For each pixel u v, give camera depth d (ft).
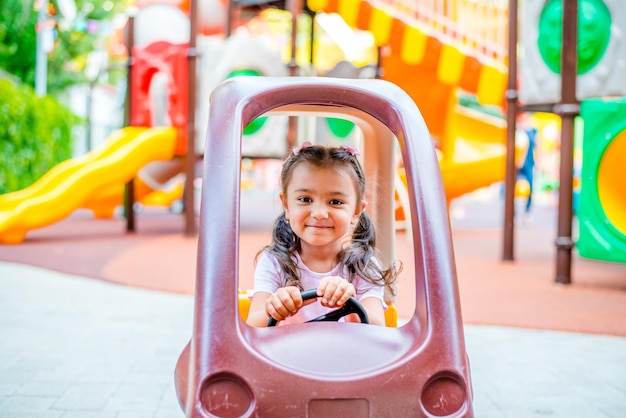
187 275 17.43
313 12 31.89
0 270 18.07
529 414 7.89
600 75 17.61
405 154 5.73
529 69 19.49
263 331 5.08
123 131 27.53
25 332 11.44
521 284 16.92
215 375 4.63
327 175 6.01
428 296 5.12
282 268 6.28
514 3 21.03
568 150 16.80
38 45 47.88
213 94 5.93
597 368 9.84
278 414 4.58
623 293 15.74
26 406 7.89
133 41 28.17
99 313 13.02
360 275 6.37
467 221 38.52
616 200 15.89
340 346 4.96
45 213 24.36
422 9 28.04
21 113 34.30
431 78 31.35
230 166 5.33
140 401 8.13
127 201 28.86
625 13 17.15
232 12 33.32
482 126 34.91
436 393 4.84
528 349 10.91
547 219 42.01
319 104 6.06
